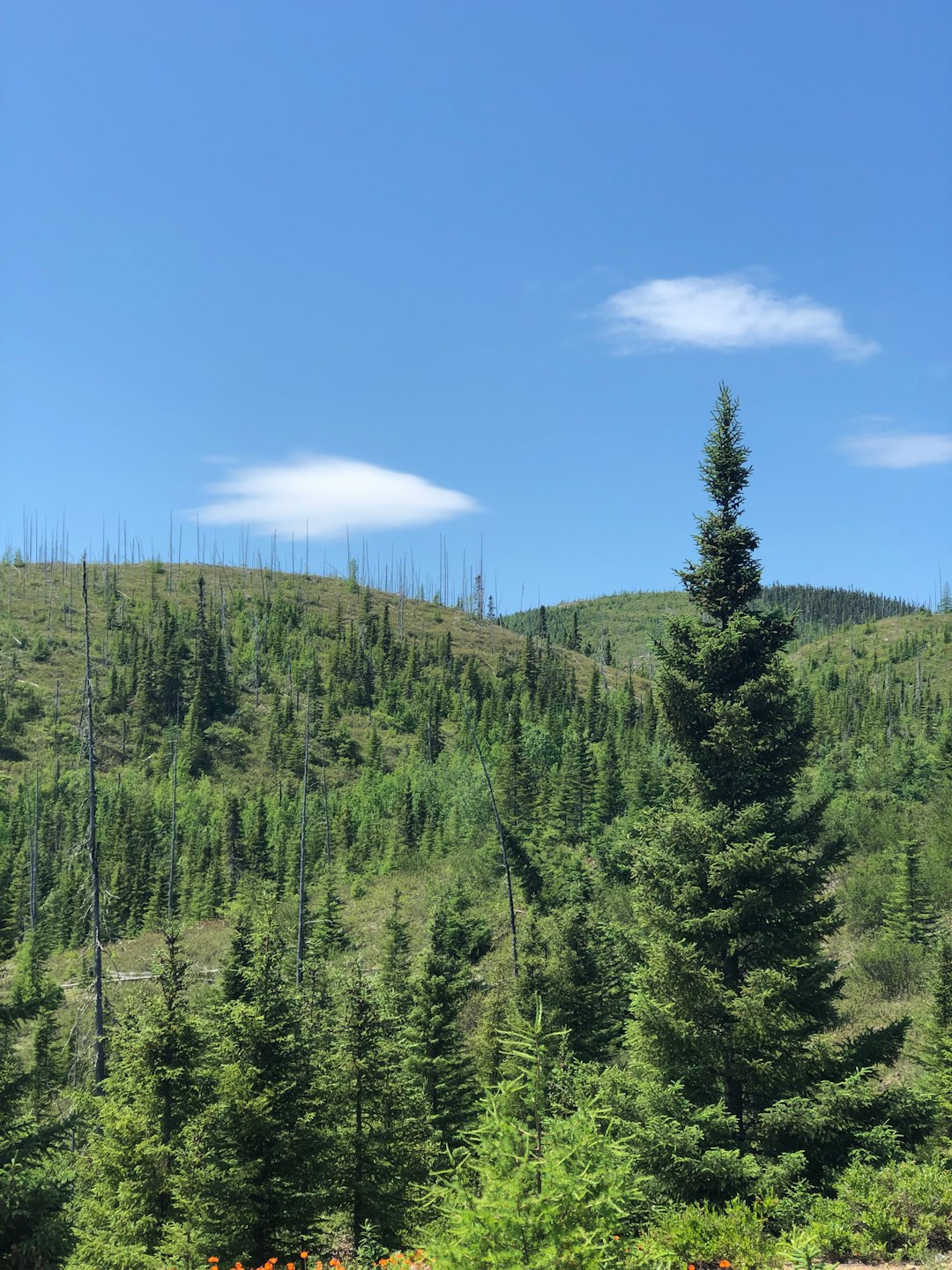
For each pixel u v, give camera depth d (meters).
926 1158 14.62
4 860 83.62
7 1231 13.10
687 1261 10.09
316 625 180.25
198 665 134.00
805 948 15.37
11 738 116.06
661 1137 13.12
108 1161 17.09
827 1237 10.35
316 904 66.31
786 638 16.83
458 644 190.75
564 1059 16.30
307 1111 16.62
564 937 30.39
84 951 26.09
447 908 45.12
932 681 183.50
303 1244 15.77
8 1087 14.09
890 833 57.41
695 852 15.96
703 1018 14.96
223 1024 17.84
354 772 121.94
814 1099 14.15
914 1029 32.06
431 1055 29.16
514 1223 6.49
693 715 16.70
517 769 75.88
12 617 155.25
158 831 92.06
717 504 18.06
